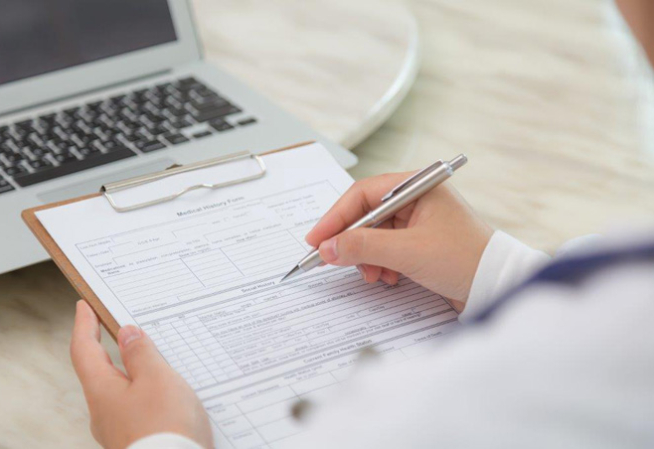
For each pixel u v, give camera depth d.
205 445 0.52
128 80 1.12
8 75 1.04
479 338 0.32
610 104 1.18
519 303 0.31
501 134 1.11
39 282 0.84
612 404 0.29
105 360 0.58
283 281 0.69
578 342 0.30
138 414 0.52
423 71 1.26
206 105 1.05
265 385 0.59
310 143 0.84
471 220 0.69
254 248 0.71
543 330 0.30
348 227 0.71
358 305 0.67
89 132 1.00
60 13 1.06
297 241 0.72
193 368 0.60
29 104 1.06
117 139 0.98
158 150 0.96
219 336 0.63
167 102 1.06
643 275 0.30
